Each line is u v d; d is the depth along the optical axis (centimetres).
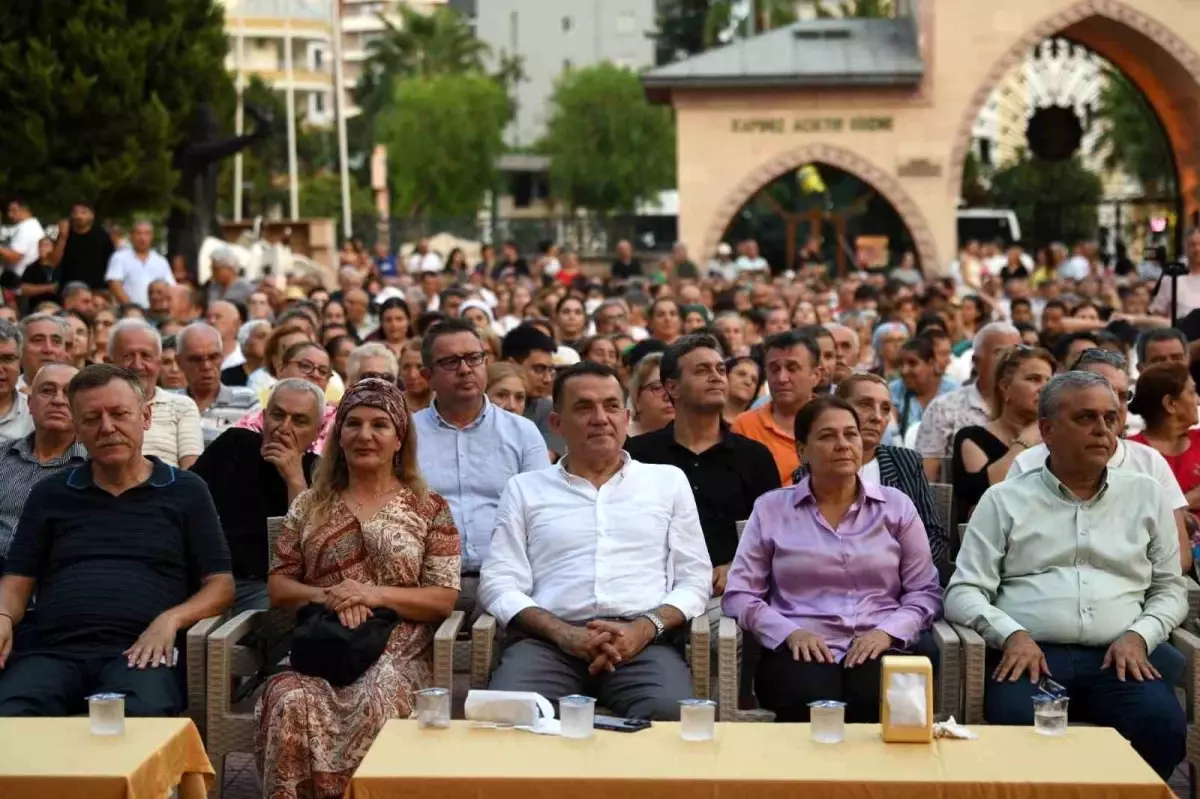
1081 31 4928
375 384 915
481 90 10012
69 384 920
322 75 12900
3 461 1028
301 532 913
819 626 920
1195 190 4841
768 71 4756
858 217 5288
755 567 941
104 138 3338
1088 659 888
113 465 916
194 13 3616
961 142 4794
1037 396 1119
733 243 5331
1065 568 909
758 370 1296
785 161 4806
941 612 930
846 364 1534
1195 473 1082
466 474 1074
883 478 1054
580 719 719
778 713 881
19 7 3275
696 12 11019
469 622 1006
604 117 9544
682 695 869
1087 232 5406
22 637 912
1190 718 879
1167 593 906
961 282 4244
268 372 1545
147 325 1190
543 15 13338
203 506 933
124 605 904
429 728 733
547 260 4147
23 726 739
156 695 859
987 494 930
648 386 1194
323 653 848
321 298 2473
